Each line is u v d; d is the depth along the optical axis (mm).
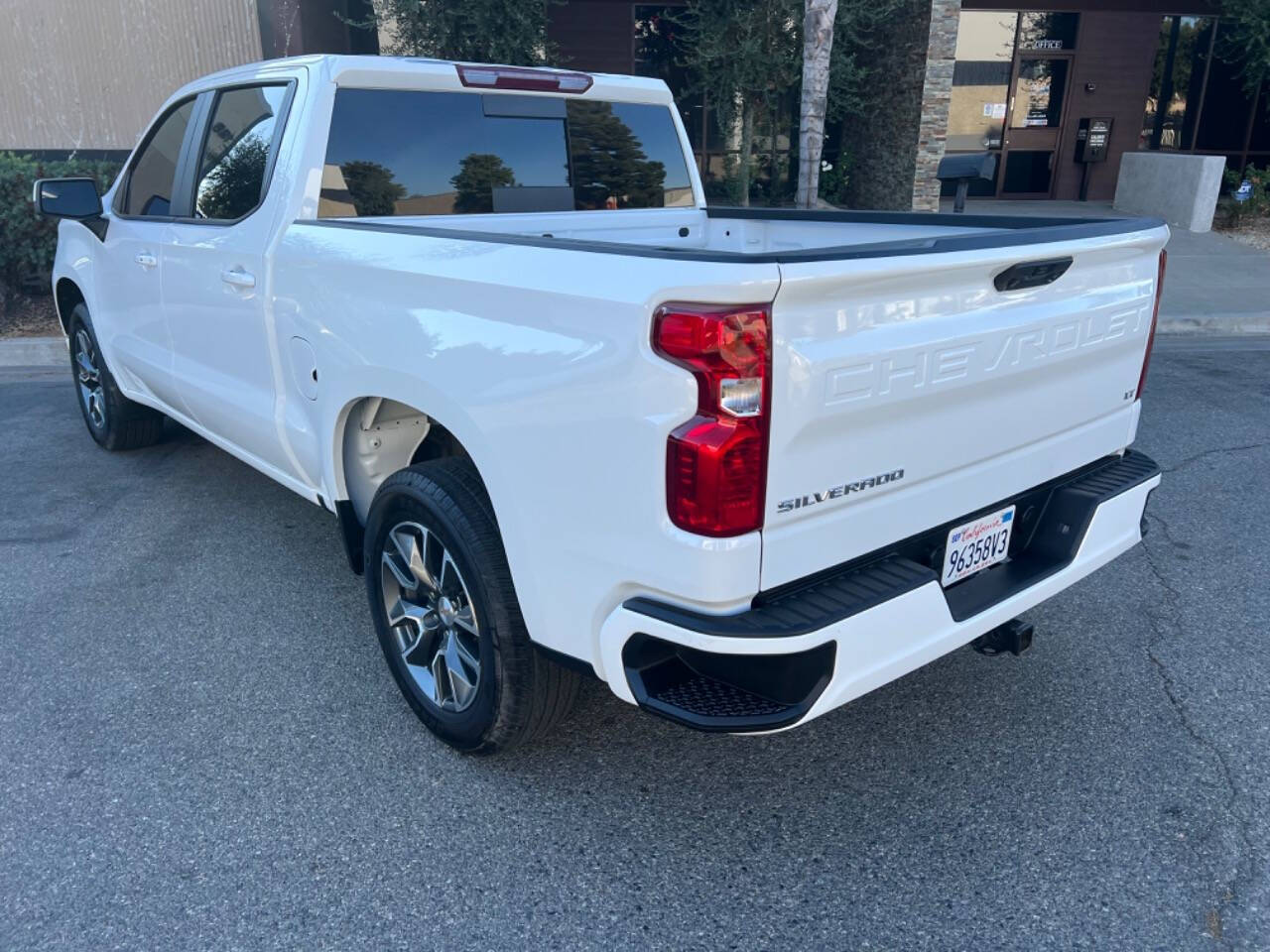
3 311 9031
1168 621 3846
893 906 2414
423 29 11609
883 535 2355
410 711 3264
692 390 1981
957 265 2230
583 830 2693
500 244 2426
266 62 3826
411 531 2922
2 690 3365
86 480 5457
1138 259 2939
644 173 4516
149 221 4434
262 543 4602
